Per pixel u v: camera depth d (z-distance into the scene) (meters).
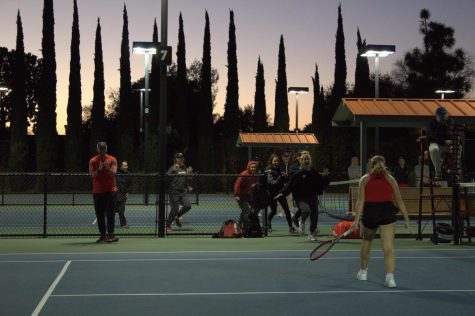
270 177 16.69
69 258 12.33
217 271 10.71
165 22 16.98
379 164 9.23
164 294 8.71
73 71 58.16
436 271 10.72
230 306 7.93
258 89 62.50
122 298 8.45
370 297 8.48
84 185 53.75
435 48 65.38
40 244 14.80
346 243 14.96
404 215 9.33
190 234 16.59
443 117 14.97
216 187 55.56
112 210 15.12
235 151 57.53
